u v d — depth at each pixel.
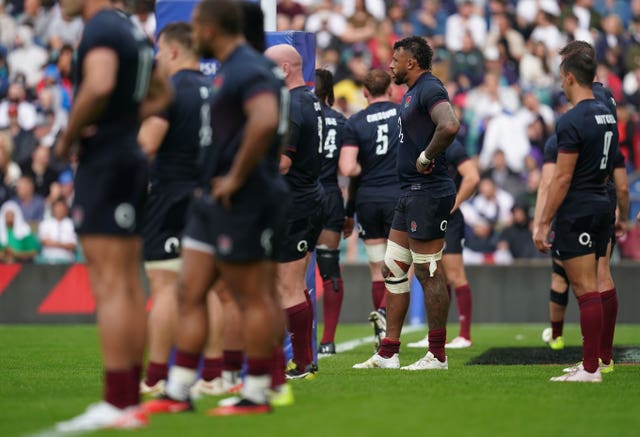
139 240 16.28
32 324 47.50
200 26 16.47
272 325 16.83
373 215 31.66
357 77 61.81
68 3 16.34
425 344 35.66
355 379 23.45
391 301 26.67
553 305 33.50
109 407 15.67
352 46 63.44
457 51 63.03
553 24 65.50
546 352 32.41
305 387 21.59
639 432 15.72
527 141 59.59
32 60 62.00
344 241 51.12
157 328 19.67
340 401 18.95
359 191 31.92
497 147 59.16
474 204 52.91
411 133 25.44
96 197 15.55
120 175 15.60
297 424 15.91
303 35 25.77
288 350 25.52
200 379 20.56
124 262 15.84
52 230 52.22
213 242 16.23
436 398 19.52
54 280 47.72
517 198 54.62
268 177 16.34
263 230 16.20
